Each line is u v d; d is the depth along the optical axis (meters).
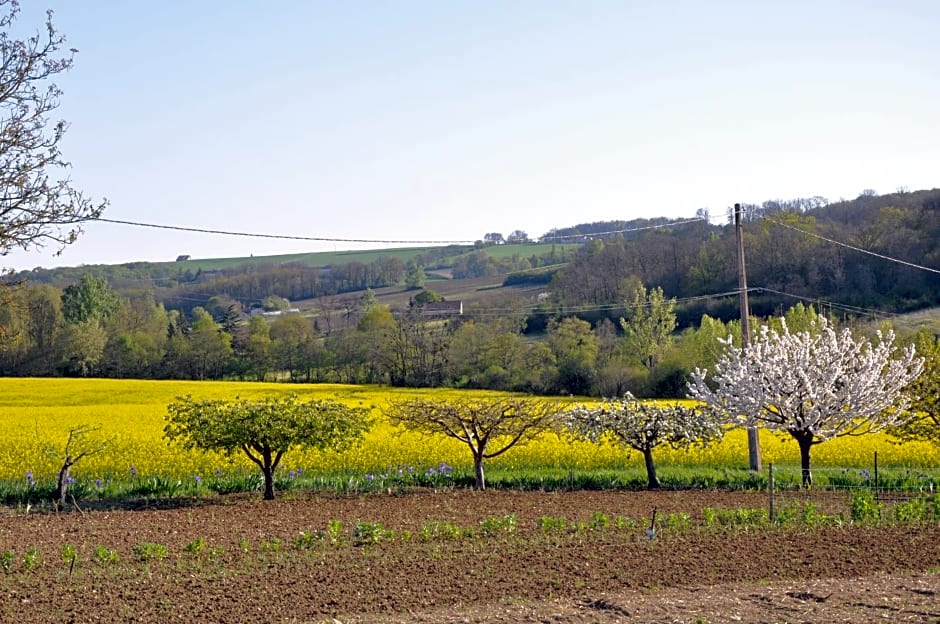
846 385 26.83
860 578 13.62
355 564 14.72
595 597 12.45
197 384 67.44
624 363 63.53
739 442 33.97
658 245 80.19
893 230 65.56
